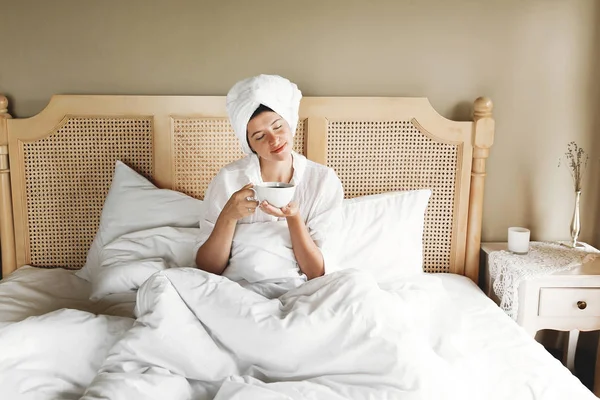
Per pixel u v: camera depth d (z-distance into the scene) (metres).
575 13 2.38
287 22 2.33
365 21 2.35
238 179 1.81
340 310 1.43
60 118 2.28
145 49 2.32
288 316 1.44
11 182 2.31
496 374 1.60
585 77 2.42
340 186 1.83
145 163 2.35
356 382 1.36
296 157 1.79
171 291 1.49
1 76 2.32
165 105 2.29
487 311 2.02
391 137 2.36
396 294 1.85
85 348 1.48
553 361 1.69
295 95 1.72
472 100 2.42
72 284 2.19
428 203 2.41
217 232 1.69
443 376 1.38
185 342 1.40
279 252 1.70
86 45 2.31
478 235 2.42
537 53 2.40
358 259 2.15
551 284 2.11
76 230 2.38
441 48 2.38
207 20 2.32
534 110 2.44
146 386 1.30
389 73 2.39
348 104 2.32
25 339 1.44
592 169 2.49
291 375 1.40
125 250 2.05
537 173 2.49
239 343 1.43
